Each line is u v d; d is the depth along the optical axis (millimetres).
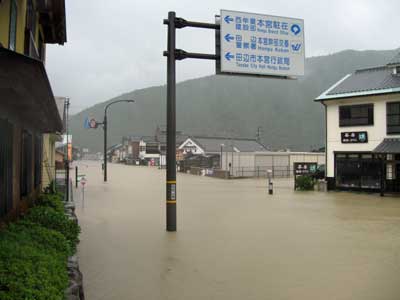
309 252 9516
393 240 10992
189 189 29828
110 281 7188
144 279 7324
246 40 13719
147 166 87562
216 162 57750
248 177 47938
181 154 69750
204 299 6328
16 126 7820
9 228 6082
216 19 13695
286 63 14125
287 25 14219
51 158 22594
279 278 7434
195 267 8141
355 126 27469
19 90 4945
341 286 6977
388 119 25969
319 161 54562
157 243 10430
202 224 13547
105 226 12906
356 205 19750
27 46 8781
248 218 15039
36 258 4559
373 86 26984
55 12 12961
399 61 27188
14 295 3428
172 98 12828
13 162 7504
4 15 6863
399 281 7262
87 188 28188
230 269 8016
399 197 24016
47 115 7738
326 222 14203
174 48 13117
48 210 8711
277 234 11781
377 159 26406
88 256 8992
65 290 4441
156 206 18250
